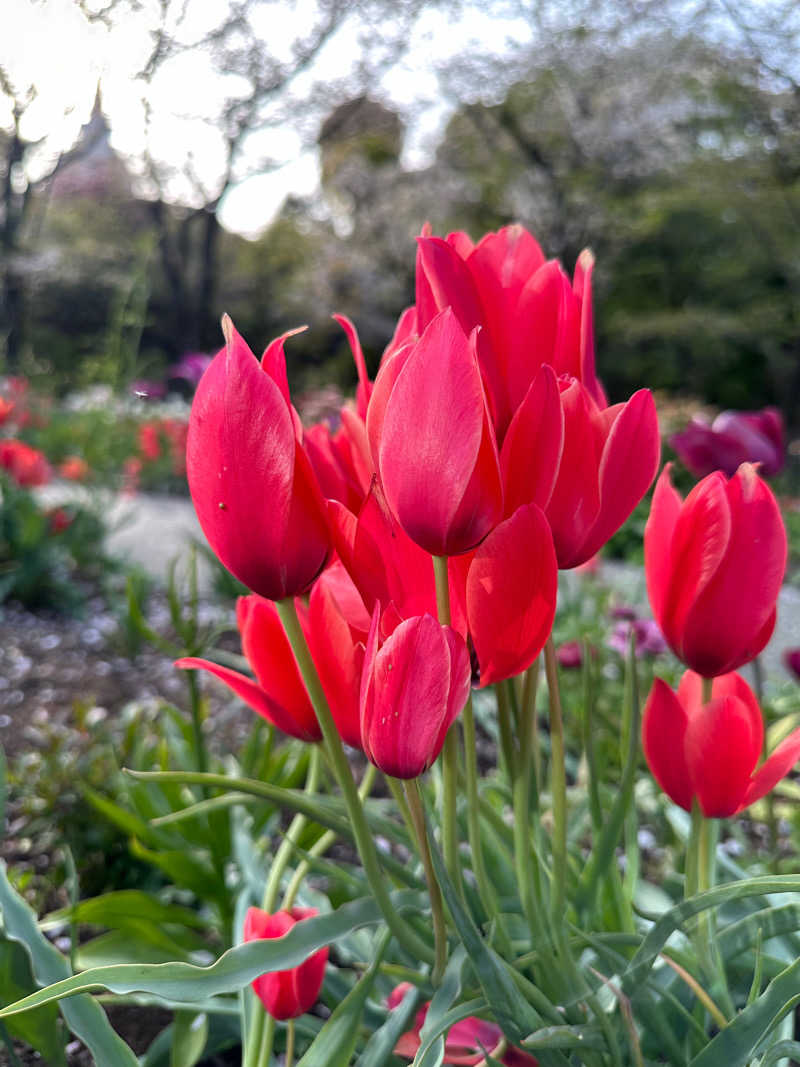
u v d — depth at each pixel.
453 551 0.66
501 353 0.72
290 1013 0.95
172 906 1.60
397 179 22.28
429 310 0.72
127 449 7.74
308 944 0.80
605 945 0.90
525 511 0.64
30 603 4.58
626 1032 0.88
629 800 0.92
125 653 3.85
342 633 0.78
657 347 22.28
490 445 0.63
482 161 20.42
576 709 2.52
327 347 24.30
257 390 0.63
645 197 19.47
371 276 22.95
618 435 0.71
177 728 2.05
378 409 0.69
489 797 1.46
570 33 17.06
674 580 0.81
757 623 0.78
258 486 0.64
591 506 0.70
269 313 25.88
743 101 16.92
